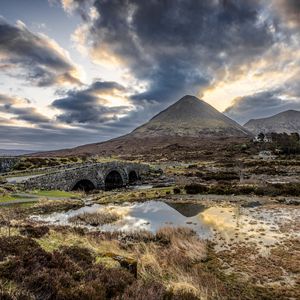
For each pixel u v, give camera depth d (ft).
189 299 32.65
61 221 95.40
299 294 44.62
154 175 292.20
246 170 273.75
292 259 59.72
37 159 234.99
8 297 23.58
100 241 63.41
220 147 586.45
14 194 127.34
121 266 39.40
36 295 25.46
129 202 140.77
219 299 40.42
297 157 378.32
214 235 79.51
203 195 159.33
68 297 26.32
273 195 155.22
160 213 113.39
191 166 331.16
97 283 30.37
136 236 75.72
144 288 31.71
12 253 34.76
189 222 96.37
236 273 52.90
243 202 136.05
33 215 102.68
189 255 60.54
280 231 82.38
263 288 46.55
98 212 109.29
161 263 52.80
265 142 538.06
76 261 37.78
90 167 191.11
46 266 32.50
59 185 158.61
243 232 82.07
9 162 209.46
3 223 62.39
